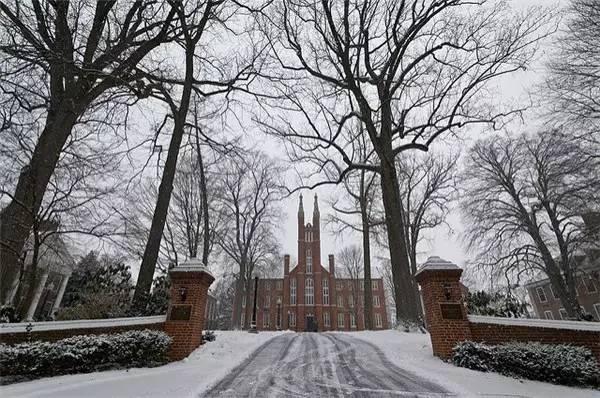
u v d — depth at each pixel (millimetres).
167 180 12797
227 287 59250
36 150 10750
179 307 8891
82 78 11672
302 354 9430
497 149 25719
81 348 6750
